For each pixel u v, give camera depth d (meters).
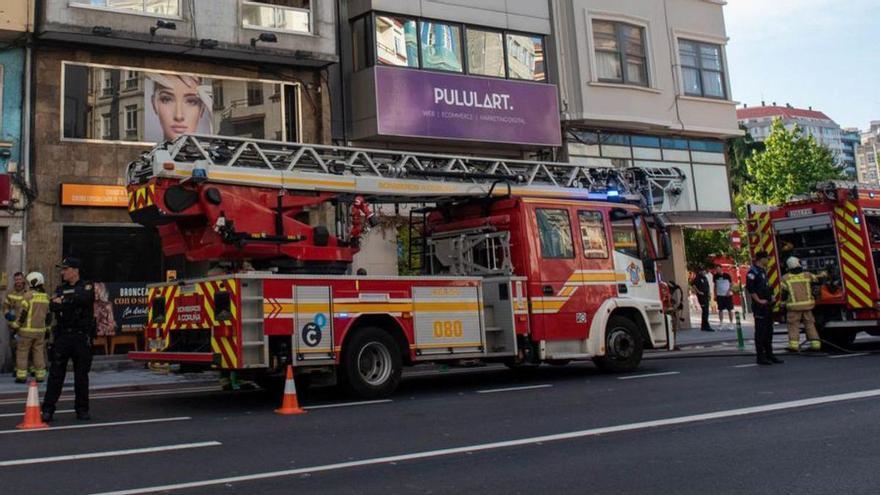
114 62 16.64
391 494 5.17
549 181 12.99
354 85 19.27
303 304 9.52
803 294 14.80
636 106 23.22
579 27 22.53
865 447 6.35
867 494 5.00
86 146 16.14
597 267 12.41
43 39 15.82
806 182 46.72
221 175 9.68
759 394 9.41
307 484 5.46
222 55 17.58
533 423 7.85
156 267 16.59
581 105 22.16
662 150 24.28
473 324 11.10
